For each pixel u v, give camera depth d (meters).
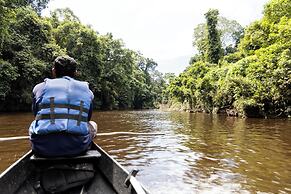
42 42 25.94
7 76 21.25
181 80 42.19
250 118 19.70
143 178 4.70
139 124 14.27
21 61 22.91
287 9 23.88
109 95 39.28
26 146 7.03
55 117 2.68
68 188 2.79
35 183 2.83
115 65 40.97
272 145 7.95
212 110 28.81
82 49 33.53
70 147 2.70
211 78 29.05
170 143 8.10
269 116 19.72
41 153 2.69
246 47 28.81
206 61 42.16
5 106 24.16
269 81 19.70
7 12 16.50
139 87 56.78
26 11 25.56
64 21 34.16
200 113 28.98
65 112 2.71
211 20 41.72
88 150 3.04
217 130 11.73
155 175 4.88
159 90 72.88
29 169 3.03
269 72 19.70
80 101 2.81
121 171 2.74
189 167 5.45
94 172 3.04
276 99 19.27
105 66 39.88
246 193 4.08
